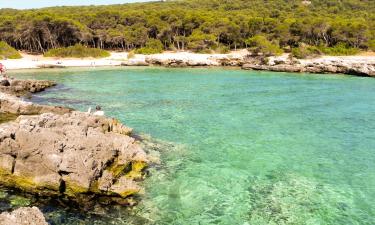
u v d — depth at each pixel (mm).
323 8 137500
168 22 106312
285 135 27031
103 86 50250
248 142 25250
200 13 112875
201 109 35188
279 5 145125
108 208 15969
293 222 15305
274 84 52438
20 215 12391
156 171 19953
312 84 52406
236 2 153875
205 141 25266
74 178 16750
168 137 26016
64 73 66688
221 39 104312
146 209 16016
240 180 19172
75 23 98500
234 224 15078
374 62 67438
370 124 30297
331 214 16031
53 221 14711
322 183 19125
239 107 36188
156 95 43031
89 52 91500
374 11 128125
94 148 18344
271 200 17141
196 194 17516
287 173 20250
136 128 28219
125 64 80875
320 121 31172
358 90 47062
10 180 17297
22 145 17656
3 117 29406
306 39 97500
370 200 17375
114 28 109688
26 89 45094
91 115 24688
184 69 74312
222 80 56875
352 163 21938
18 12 126000
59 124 21109
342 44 90812
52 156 17078
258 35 93812
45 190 16812
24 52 97562
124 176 18609
